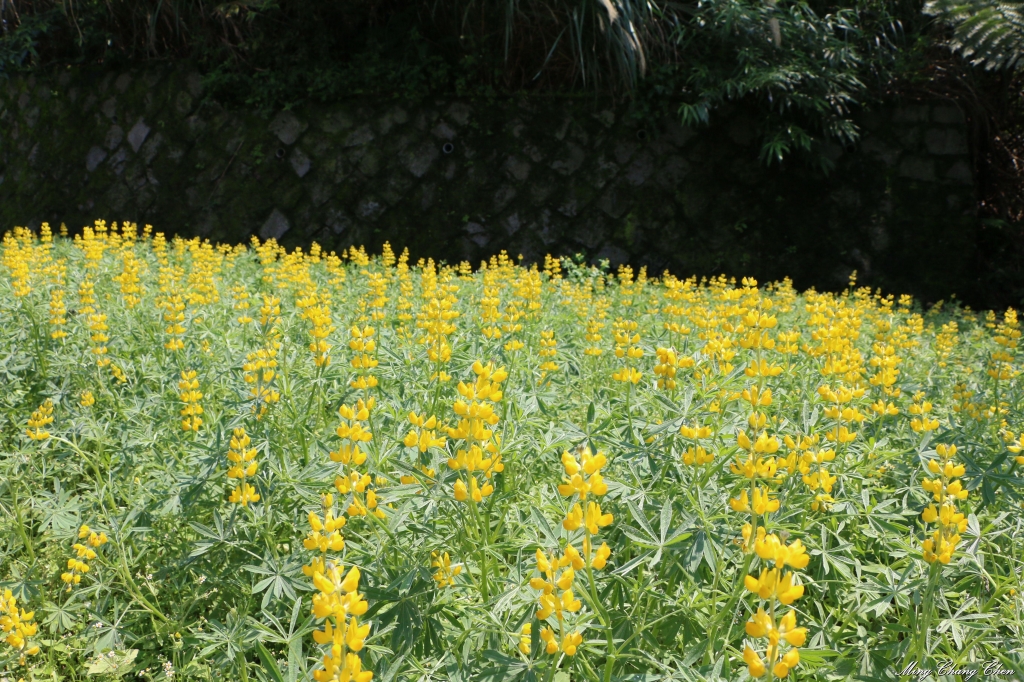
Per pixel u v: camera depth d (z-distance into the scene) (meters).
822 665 1.72
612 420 2.66
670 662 1.83
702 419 2.41
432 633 1.80
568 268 8.65
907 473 2.51
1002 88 9.88
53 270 4.61
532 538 2.10
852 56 8.80
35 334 3.83
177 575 2.27
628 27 8.56
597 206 9.13
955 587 2.02
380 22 9.70
